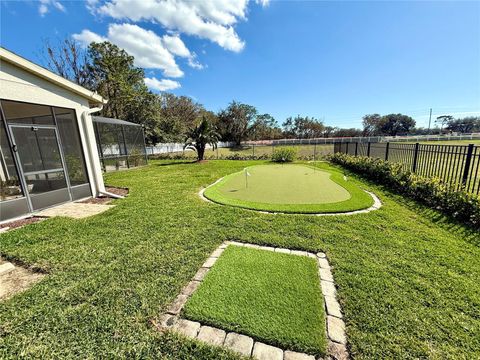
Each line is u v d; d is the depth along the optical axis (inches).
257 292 81.9
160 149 1013.8
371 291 81.7
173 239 129.6
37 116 199.2
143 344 62.1
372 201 194.9
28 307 78.0
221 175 359.9
